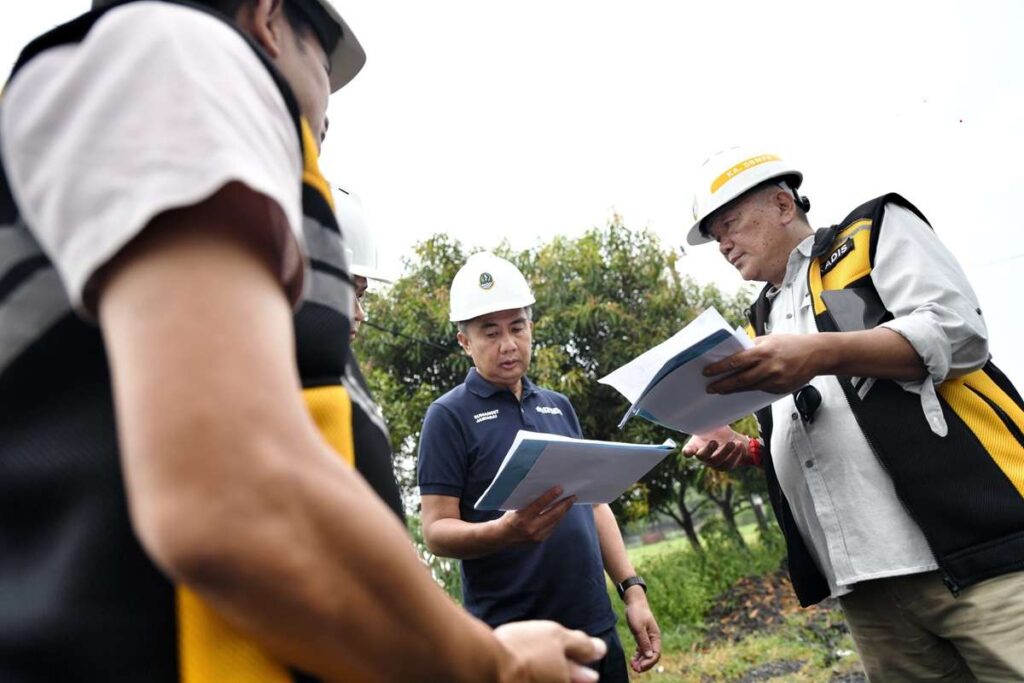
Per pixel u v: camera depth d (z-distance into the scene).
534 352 7.66
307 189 0.71
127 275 0.49
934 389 2.05
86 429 0.58
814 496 2.27
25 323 0.59
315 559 0.48
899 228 2.20
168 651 0.55
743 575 7.91
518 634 0.71
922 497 2.02
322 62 0.90
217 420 0.45
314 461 0.50
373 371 7.41
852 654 5.14
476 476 2.66
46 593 0.56
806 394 2.27
